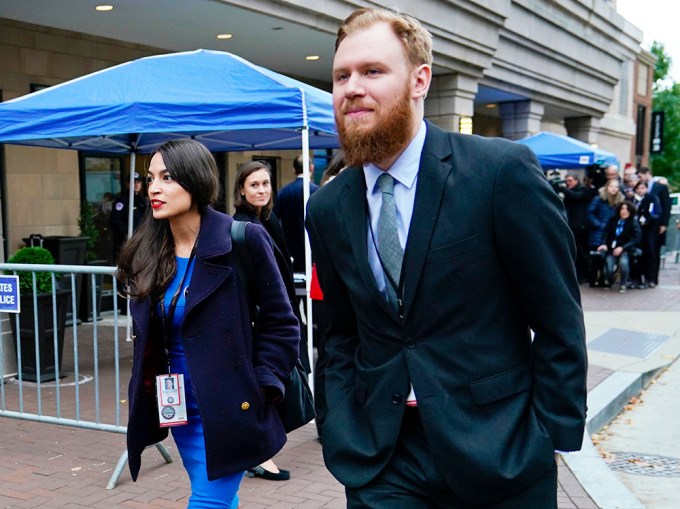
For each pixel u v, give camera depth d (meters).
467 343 1.92
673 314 10.63
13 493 4.03
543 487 1.95
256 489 4.11
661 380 7.34
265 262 2.73
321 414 4.59
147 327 2.64
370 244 2.02
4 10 8.87
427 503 1.99
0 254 7.48
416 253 1.90
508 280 1.93
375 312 1.99
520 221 1.86
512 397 1.94
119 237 10.14
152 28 10.09
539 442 1.88
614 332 9.30
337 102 1.93
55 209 10.06
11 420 5.45
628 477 4.70
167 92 5.56
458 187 1.90
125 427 4.52
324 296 2.19
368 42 1.86
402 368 1.96
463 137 1.99
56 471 4.38
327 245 2.10
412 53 1.89
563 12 18.41
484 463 1.85
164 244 2.69
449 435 1.88
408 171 1.96
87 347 8.12
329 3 10.12
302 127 5.33
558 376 1.88
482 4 13.70
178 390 2.65
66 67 10.12
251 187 4.80
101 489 4.09
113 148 8.50
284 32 10.48
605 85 22.84
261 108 5.35
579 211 13.85
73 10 8.95
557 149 14.48
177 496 4.00
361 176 2.06
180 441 2.77
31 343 6.52
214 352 2.61
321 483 4.21
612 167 13.25
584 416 1.89
